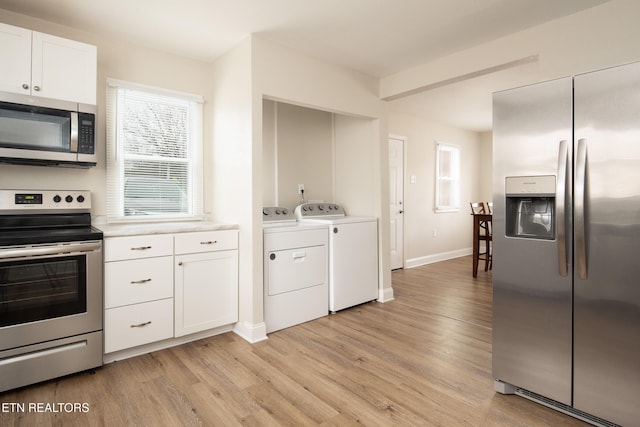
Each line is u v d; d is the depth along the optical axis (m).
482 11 2.37
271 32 2.65
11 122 2.07
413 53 3.05
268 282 2.82
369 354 2.44
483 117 5.54
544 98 1.76
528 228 1.95
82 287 2.12
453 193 6.39
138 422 1.69
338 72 3.30
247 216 2.73
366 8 2.34
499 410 1.80
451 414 1.76
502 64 2.76
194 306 2.60
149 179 2.92
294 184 3.86
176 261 2.51
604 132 1.58
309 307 3.12
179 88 3.05
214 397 1.91
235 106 2.86
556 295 1.74
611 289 1.58
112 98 2.72
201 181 3.17
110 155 2.71
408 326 2.98
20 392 1.94
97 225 2.66
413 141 5.51
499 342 1.95
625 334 1.55
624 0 2.16
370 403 1.85
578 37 2.35
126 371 2.19
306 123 3.97
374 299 3.70
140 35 2.68
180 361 2.33
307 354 2.44
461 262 5.90
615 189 1.56
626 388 1.55
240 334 2.81
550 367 1.77
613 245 1.57
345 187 4.05
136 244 2.34
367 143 3.79
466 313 3.31
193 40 2.77
